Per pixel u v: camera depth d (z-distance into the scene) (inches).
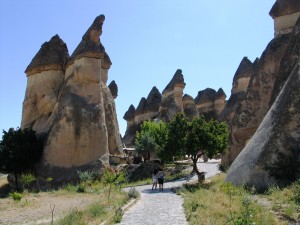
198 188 798.5
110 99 1635.1
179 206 560.4
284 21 1031.0
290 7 1019.9
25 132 1312.7
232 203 482.0
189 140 987.9
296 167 593.0
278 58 1026.1
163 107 2281.0
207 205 489.4
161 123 1683.1
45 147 1286.9
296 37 809.5
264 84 1051.3
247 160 655.1
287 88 664.4
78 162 1273.4
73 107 1322.6
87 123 1316.4
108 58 1697.8
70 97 1344.7
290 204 433.4
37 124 1470.2
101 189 1015.6
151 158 1731.1
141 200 665.6
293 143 606.9
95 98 1373.0
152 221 434.0
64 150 1274.6
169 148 1015.6
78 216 458.0
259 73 1069.8
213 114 2455.7
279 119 634.8
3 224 493.7
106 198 698.2
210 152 986.7
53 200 796.0
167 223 417.4
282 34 1034.7
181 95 2236.7
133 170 1405.0
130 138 2496.3
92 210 498.9
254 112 1077.1
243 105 1117.1
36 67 1529.3
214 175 1106.1
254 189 590.2
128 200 640.4
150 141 1572.3
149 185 1093.8
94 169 1256.2
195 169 1002.1
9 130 1378.0
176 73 2283.5
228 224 355.3
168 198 683.4
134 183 1209.4
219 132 1016.2
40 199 820.0
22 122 1513.3
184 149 993.5
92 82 1384.1
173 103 2208.4
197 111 2409.0
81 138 1295.5
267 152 622.5
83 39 1455.5
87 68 1380.4
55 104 1469.0
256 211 389.7
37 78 1528.1
